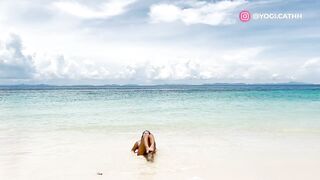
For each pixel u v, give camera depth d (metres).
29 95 66.62
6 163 9.73
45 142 13.11
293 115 22.56
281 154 10.72
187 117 22.02
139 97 55.81
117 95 67.00
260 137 14.00
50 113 24.88
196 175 8.44
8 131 15.97
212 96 58.22
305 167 9.12
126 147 12.17
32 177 8.37
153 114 24.27
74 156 10.66
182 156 10.55
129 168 9.19
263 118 20.94
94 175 8.52
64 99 47.91
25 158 10.36
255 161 9.81
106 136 14.59
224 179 8.09
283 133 15.01
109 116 22.86
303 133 14.97
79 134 15.09
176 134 15.00
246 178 8.16
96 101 42.12
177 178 8.21
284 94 64.88
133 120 20.42
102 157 10.52
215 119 20.69
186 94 70.94
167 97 55.25
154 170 8.94
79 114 24.25
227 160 9.98
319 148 11.66
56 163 9.74
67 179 8.20
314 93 70.38
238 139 13.57
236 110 27.16
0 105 33.59
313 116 21.84
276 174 8.47
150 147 10.28
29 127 17.36
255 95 61.12
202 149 11.61
